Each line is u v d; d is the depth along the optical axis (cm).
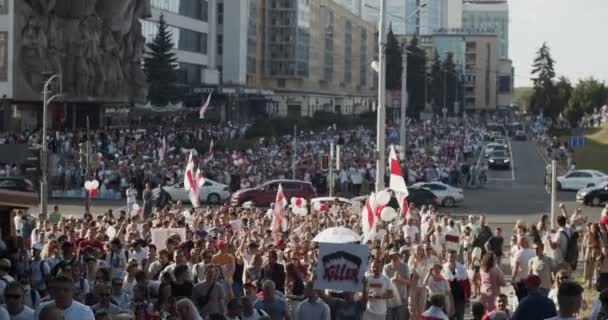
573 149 13088
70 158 8119
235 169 8400
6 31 9625
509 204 7894
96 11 10869
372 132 16000
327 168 6250
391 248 2991
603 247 3397
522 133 18388
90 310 1689
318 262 2273
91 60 10550
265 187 7519
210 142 10069
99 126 11419
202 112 10100
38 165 5050
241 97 16475
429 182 8138
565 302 1428
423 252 2788
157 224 3709
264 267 2677
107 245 3066
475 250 3459
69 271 2178
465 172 9606
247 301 2025
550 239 3569
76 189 7819
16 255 2598
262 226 4066
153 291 2305
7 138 8606
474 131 18562
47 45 9931
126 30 11294
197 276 2619
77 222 4000
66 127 10906
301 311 2131
